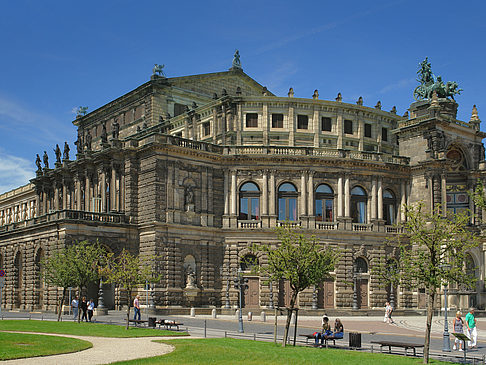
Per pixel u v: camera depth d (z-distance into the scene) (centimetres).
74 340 4522
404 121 10069
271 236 8838
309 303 8756
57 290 8175
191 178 8756
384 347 4822
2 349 3875
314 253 4606
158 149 8475
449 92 10219
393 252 9400
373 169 9450
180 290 8338
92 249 7212
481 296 9588
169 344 4438
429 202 9456
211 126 9962
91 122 12838
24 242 9256
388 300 9250
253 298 8706
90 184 9700
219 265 8825
